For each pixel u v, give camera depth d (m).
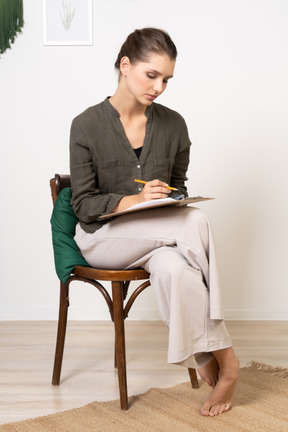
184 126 1.82
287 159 2.82
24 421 1.50
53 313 2.82
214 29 2.77
